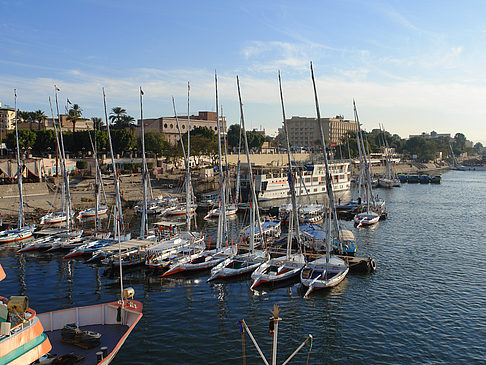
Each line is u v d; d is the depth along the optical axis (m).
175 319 45.44
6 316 25.34
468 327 43.53
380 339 41.06
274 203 137.88
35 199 114.69
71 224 90.56
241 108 67.88
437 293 53.28
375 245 79.88
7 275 60.84
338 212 113.50
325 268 58.22
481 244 80.75
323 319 45.72
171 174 168.88
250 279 59.56
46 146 156.25
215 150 190.50
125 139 168.75
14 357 24.31
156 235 77.69
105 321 35.62
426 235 89.56
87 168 156.88
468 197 163.88
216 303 50.28
